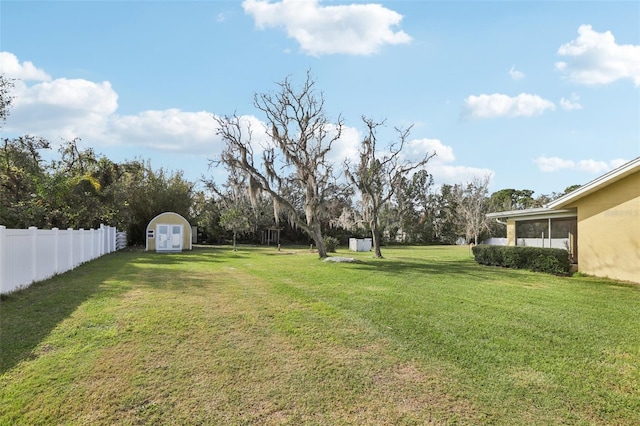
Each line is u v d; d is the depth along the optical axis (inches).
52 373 142.4
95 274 426.6
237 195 1194.6
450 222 1779.0
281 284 373.1
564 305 283.9
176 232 983.6
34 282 339.3
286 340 190.4
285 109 689.0
